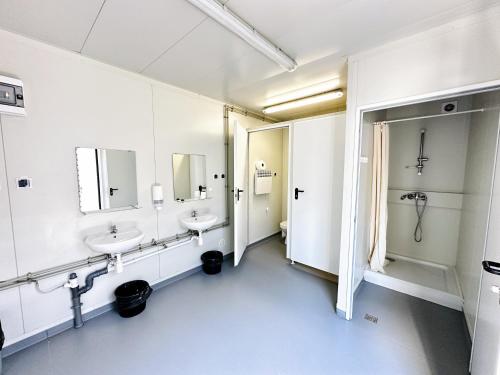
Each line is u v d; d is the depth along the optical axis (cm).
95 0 130
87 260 208
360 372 158
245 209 370
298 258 320
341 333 195
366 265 288
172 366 162
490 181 174
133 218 241
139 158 243
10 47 163
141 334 194
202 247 321
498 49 137
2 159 164
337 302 220
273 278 294
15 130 168
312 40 176
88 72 202
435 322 207
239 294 256
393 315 218
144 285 239
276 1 133
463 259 243
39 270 183
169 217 276
